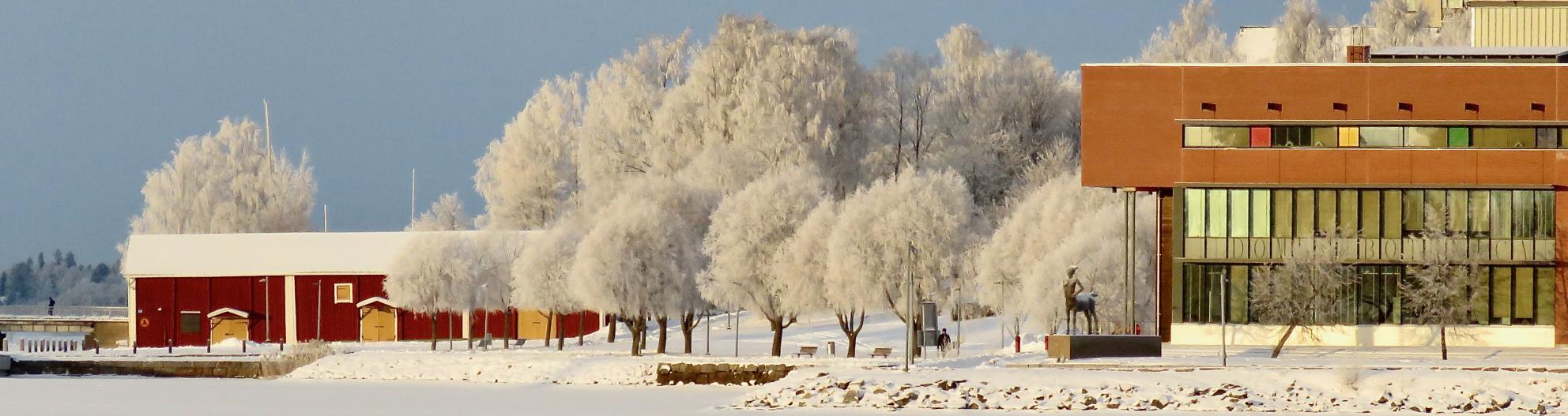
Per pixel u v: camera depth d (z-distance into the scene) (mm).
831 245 104562
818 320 141625
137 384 99875
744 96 146750
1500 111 86875
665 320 111438
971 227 116312
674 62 164250
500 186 169000
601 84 168875
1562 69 86750
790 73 148000
